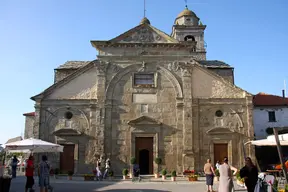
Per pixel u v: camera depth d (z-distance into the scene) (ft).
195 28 162.09
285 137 59.21
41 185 59.06
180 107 107.14
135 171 96.68
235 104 107.76
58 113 106.42
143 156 107.14
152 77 110.01
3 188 57.77
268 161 124.67
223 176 51.24
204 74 110.32
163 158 103.91
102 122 105.29
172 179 91.45
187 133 104.83
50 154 103.50
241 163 103.55
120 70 109.50
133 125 105.81
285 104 135.54
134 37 111.14
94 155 103.19
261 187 46.52
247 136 105.29
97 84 108.06
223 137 105.50
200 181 89.45
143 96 108.06
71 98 107.14
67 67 123.95
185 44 109.81
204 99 107.86
